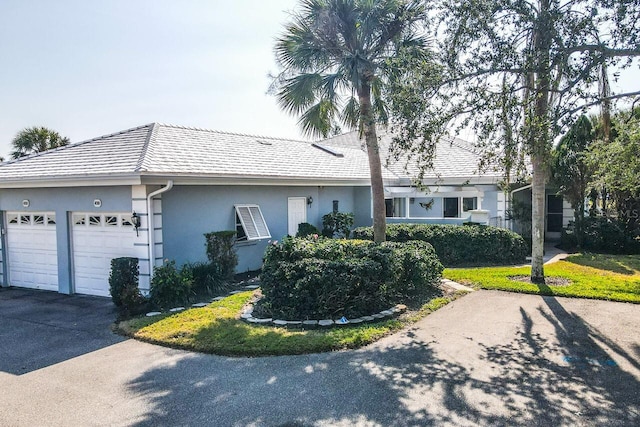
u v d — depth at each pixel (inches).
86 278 449.4
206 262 479.5
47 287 475.5
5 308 398.3
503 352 256.2
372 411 189.5
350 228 706.8
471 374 225.9
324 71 496.4
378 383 217.0
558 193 692.7
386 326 300.8
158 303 374.9
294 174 567.8
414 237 582.6
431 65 275.0
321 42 476.1
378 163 497.4
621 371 227.0
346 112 533.3
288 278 324.8
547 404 193.0
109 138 527.8
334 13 453.1
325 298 317.1
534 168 432.5
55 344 293.4
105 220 430.9
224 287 441.1
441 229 578.6
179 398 206.5
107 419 189.5
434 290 407.5
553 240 821.9
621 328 295.7
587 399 197.2
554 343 269.7
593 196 722.8
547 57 243.6
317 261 329.4
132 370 242.7
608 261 556.7
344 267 324.2
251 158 567.8
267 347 263.6
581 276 461.4
